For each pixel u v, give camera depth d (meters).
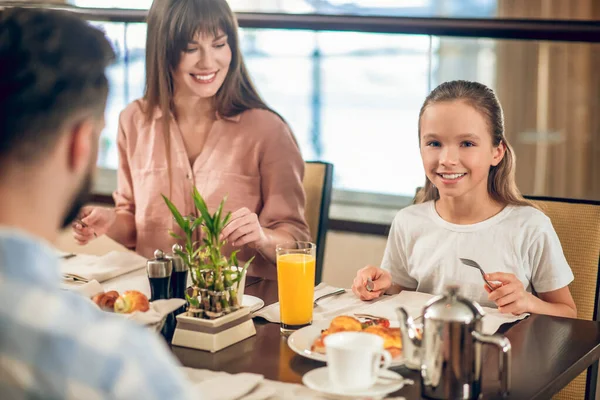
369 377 1.11
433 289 1.83
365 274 1.66
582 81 3.38
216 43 2.11
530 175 3.53
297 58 3.29
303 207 2.19
